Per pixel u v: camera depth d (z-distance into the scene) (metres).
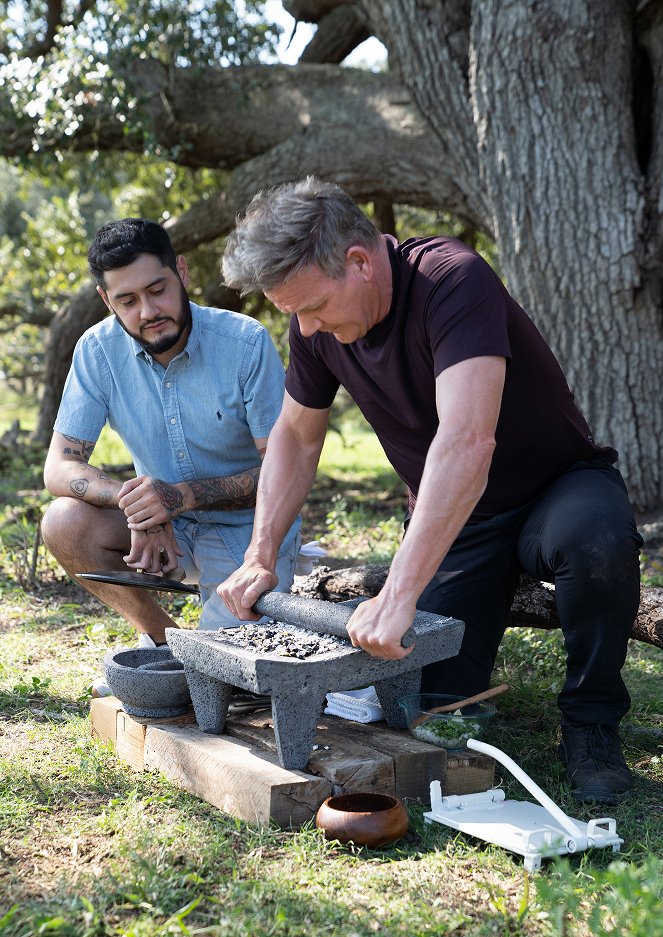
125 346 3.53
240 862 2.19
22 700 3.36
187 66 9.11
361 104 8.59
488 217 7.87
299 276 2.43
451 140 7.83
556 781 2.76
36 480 9.75
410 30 7.65
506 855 2.25
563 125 6.87
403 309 2.62
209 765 2.53
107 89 8.73
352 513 7.64
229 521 3.53
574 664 2.75
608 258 6.88
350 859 2.21
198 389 3.49
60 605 4.96
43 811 2.47
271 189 2.51
